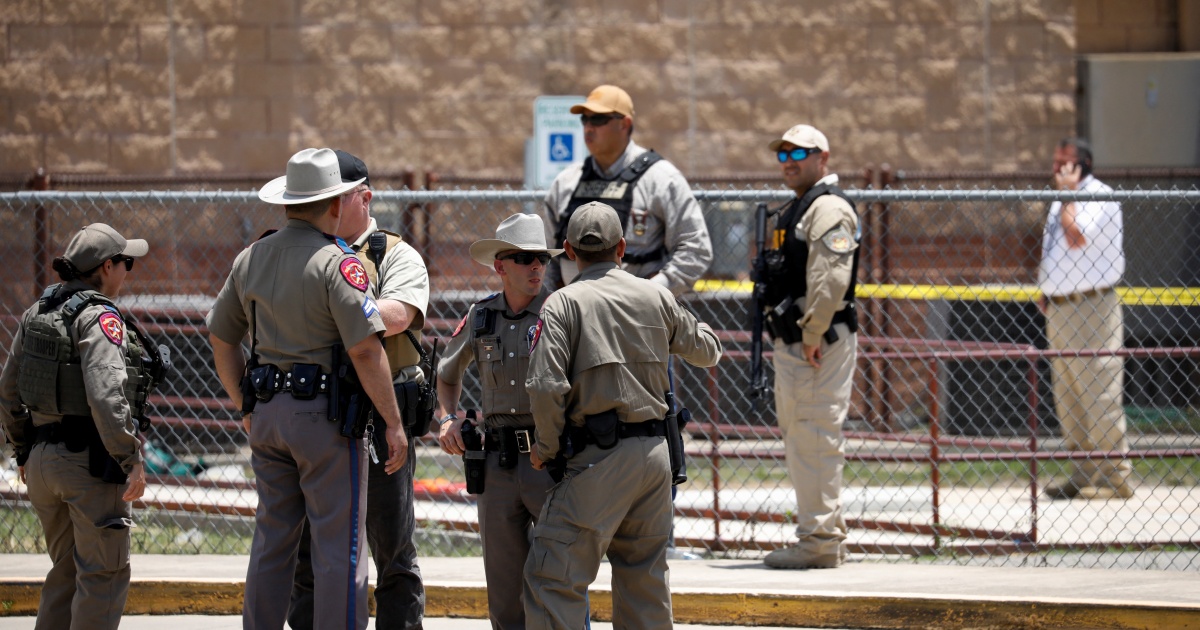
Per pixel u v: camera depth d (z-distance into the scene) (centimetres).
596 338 1708
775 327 2386
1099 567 2634
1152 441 4038
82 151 4528
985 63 4772
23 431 1852
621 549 1786
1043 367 4256
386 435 1791
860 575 2341
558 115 3219
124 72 4538
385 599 1955
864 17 4738
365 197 1903
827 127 4747
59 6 4509
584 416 1716
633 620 1778
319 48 4600
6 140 4503
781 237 2355
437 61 4641
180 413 3772
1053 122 4803
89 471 1767
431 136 4641
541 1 4662
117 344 1755
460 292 3884
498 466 1816
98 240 1811
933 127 4766
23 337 1798
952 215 4609
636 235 2325
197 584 2278
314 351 1720
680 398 4094
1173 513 3177
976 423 4241
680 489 3488
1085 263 3316
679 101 4700
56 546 1862
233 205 4491
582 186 2391
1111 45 5200
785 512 3000
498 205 4584
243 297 1758
